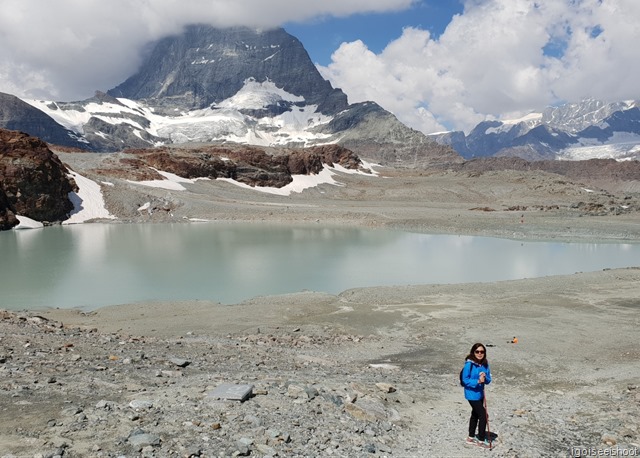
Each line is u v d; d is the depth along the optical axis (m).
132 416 9.44
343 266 50.25
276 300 33.09
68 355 15.09
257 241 71.94
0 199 89.94
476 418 10.30
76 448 7.96
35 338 17.39
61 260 52.78
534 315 27.94
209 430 9.25
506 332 24.17
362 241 73.31
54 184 101.62
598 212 123.06
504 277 44.84
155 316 28.83
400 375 16.86
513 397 14.41
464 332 24.36
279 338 22.75
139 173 150.62
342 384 13.95
